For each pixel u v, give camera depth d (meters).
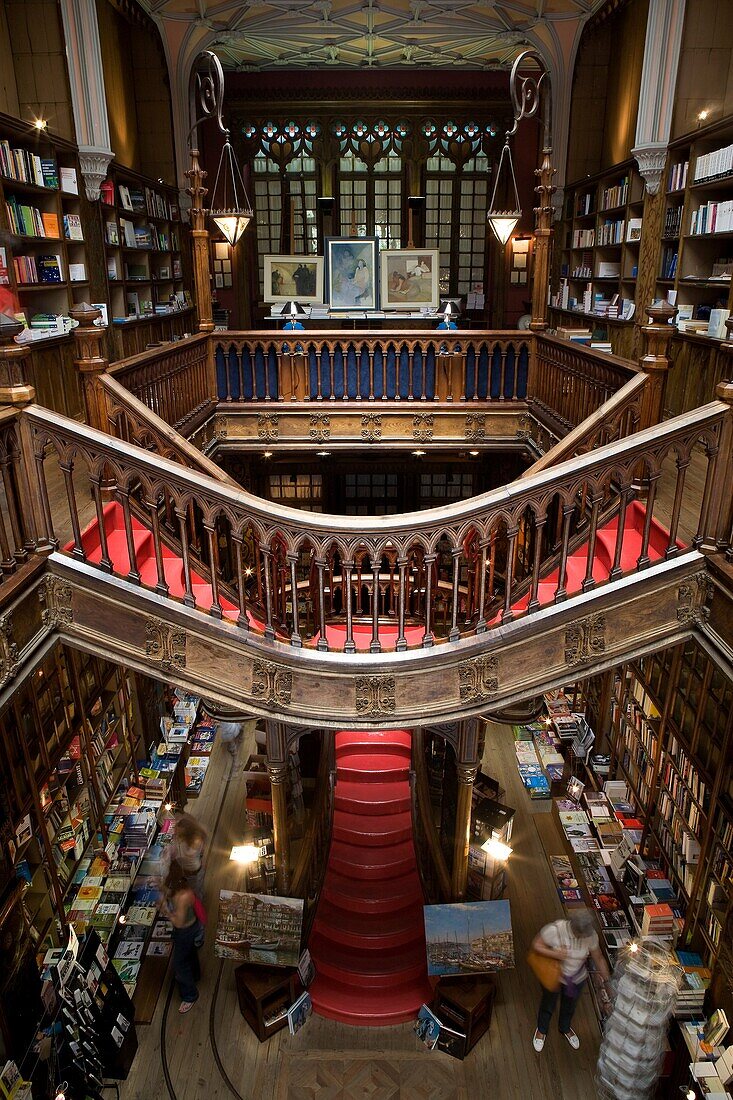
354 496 15.08
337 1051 5.57
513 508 4.03
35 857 5.59
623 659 4.11
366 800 7.14
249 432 8.98
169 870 5.75
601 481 3.94
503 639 4.12
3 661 3.39
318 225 15.64
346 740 7.56
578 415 6.98
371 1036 5.70
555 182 12.78
